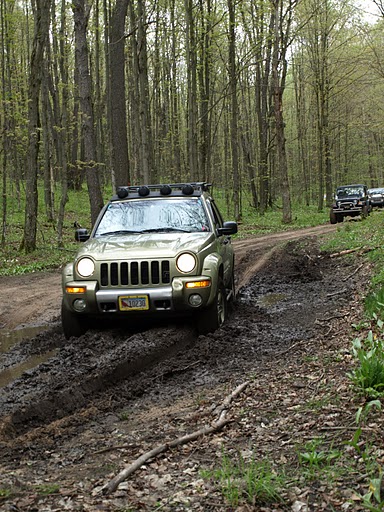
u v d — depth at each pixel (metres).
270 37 30.50
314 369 5.33
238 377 5.45
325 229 25.25
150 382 5.55
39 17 19.55
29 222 20.34
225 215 39.31
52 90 34.00
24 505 3.09
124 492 3.23
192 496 3.13
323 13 38.62
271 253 16.84
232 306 9.09
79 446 4.07
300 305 9.16
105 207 8.30
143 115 21.91
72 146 41.75
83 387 5.28
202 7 27.02
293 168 65.50
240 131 44.34
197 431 4.05
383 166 70.75
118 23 17.53
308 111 56.38
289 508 2.96
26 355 6.96
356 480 3.14
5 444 4.14
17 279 14.55
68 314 7.09
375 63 37.06
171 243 7.03
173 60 34.84
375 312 7.06
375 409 4.06
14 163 33.34
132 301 6.67
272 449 3.68
